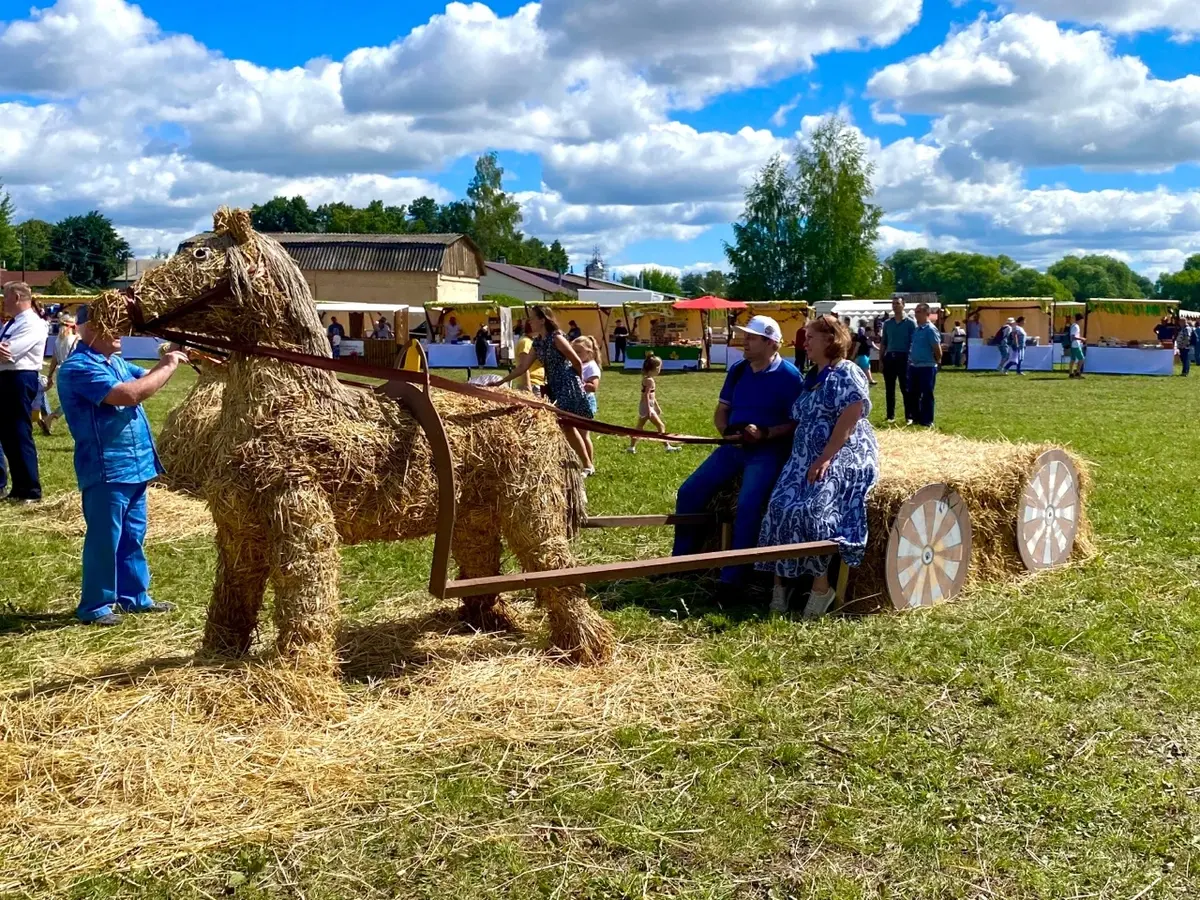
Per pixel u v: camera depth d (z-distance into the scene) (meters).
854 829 3.36
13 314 8.77
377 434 4.14
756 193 62.56
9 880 3.00
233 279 3.90
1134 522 7.91
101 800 3.37
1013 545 6.33
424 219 129.75
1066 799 3.54
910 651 4.97
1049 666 4.80
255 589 4.38
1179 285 139.25
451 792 3.53
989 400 20.56
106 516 5.54
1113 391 23.08
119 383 5.43
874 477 5.55
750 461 5.90
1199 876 3.11
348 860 3.14
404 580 6.30
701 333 34.97
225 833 3.24
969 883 3.08
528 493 4.55
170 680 3.97
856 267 61.44
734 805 3.51
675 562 4.73
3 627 5.48
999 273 141.25
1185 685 4.56
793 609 5.70
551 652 4.75
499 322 32.84
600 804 3.49
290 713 3.87
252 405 4.01
